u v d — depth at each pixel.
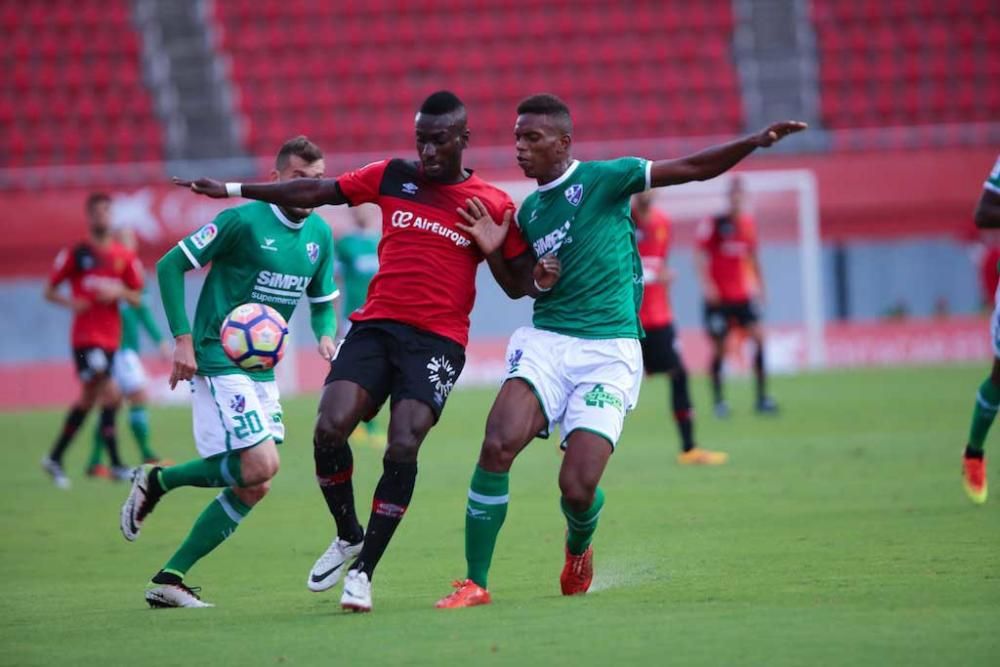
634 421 62.44
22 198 89.88
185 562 24.81
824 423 57.59
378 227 61.75
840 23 114.44
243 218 25.41
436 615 21.92
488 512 23.14
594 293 24.09
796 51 112.44
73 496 44.19
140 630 22.00
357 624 21.44
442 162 23.55
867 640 18.62
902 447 48.31
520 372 23.72
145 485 25.52
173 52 109.56
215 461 25.09
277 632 21.09
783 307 95.25
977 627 19.38
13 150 102.81
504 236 23.91
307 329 88.44
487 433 23.25
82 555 32.38
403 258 23.88
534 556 29.69
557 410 23.89
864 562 26.44
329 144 105.56
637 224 46.72
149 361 85.06
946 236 96.38
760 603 22.12
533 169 23.95
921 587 23.28
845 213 95.50
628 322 24.28
